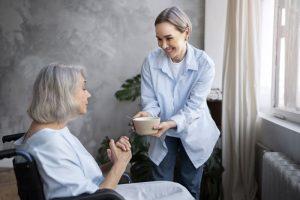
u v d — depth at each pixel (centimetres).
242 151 233
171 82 171
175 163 182
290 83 221
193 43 312
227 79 234
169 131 170
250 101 231
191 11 310
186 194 140
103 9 319
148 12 316
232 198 238
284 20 230
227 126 237
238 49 223
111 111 333
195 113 165
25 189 113
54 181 110
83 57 327
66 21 324
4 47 334
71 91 116
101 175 131
